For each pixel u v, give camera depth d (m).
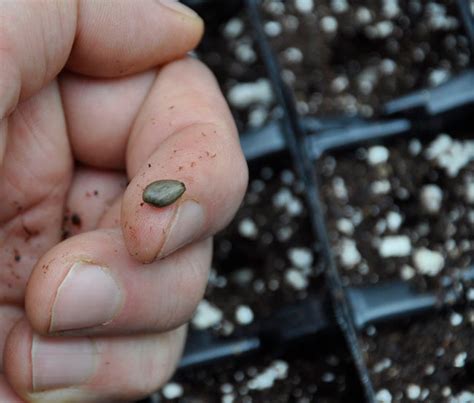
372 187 0.27
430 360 0.25
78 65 0.22
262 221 0.28
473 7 0.29
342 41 0.29
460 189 0.27
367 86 0.28
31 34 0.20
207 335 0.26
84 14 0.21
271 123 0.28
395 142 0.28
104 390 0.21
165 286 0.20
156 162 0.20
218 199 0.20
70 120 0.22
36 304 0.20
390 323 0.25
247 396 0.26
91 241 0.20
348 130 0.28
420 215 0.27
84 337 0.21
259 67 0.29
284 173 0.28
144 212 0.19
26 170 0.22
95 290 0.20
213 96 0.22
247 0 0.28
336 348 0.26
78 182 0.23
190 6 0.29
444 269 0.26
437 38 0.29
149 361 0.22
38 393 0.21
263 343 0.26
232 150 0.20
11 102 0.20
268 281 0.27
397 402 0.25
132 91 0.22
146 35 0.22
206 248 0.21
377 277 0.26
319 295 0.26
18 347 0.21
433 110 0.28
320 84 0.28
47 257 0.20
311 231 0.27
